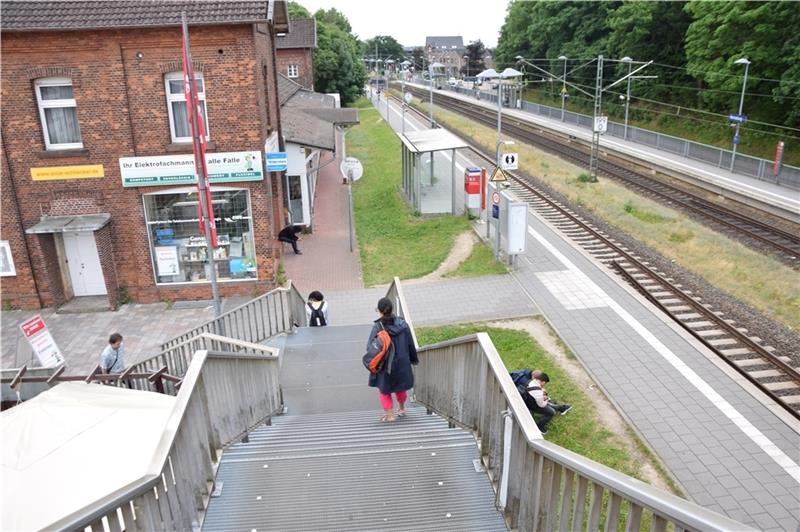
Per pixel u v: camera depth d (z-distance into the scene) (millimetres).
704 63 43594
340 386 11039
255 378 8398
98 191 18406
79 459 6355
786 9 37094
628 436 9836
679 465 9055
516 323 14812
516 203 18016
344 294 18812
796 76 37031
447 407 7922
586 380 11703
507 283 17453
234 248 19438
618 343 13203
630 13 55375
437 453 6281
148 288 19328
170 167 18234
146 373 10836
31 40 17109
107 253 18469
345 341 13250
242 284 19562
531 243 20781
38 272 18656
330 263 21828
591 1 65500
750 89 40562
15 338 16969
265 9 17266
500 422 5340
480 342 5992
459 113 68250
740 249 20094
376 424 8078
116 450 6527
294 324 14469
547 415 10211
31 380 11219
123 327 17625
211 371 6395
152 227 19047
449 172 27188
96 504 3518
